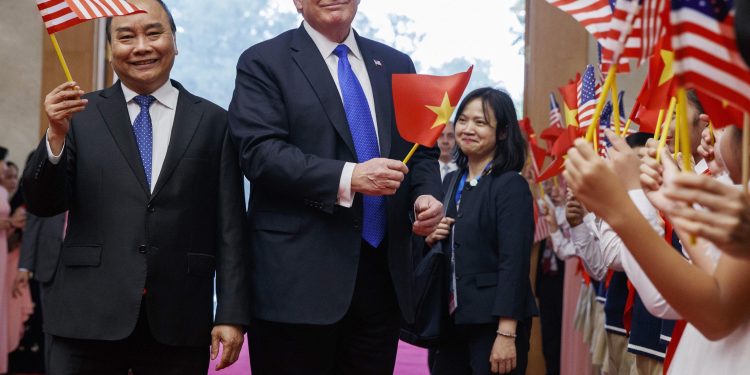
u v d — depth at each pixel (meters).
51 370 3.23
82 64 8.38
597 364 4.86
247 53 3.33
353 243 3.17
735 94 1.58
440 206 3.20
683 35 1.59
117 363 3.26
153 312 3.19
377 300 3.29
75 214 3.25
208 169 3.33
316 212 3.17
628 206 1.79
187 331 3.23
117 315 3.15
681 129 1.67
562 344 6.63
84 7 2.95
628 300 3.68
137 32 3.26
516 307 4.02
